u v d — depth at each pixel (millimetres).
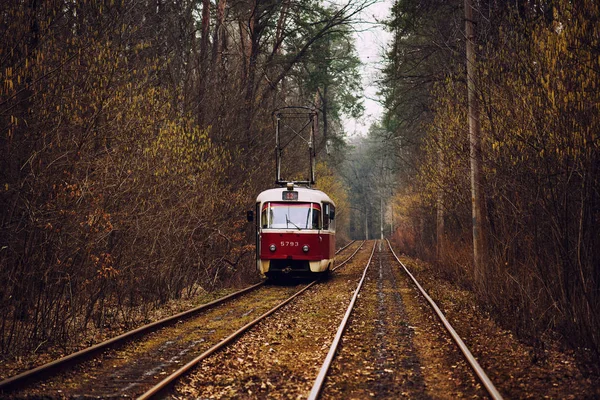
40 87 10633
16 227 10078
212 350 8961
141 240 13742
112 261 11805
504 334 10508
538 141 10000
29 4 11016
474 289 15500
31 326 10273
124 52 14117
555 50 9328
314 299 16562
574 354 8617
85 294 11852
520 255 12383
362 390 7199
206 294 17750
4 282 9711
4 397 6645
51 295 10375
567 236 9344
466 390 7117
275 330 11375
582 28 8852
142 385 7500
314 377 7750
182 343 10172
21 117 10578
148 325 10984
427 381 7609
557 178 9734
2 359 8898
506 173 11617
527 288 10828
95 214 10742
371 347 9742
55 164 10570
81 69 11242
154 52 18766
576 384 7281
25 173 10461
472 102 14281
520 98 10836
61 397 6867
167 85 18609
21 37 10195
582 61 8883
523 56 10789
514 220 11984
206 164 15867
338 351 9375
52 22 11320
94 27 12508
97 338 10602
